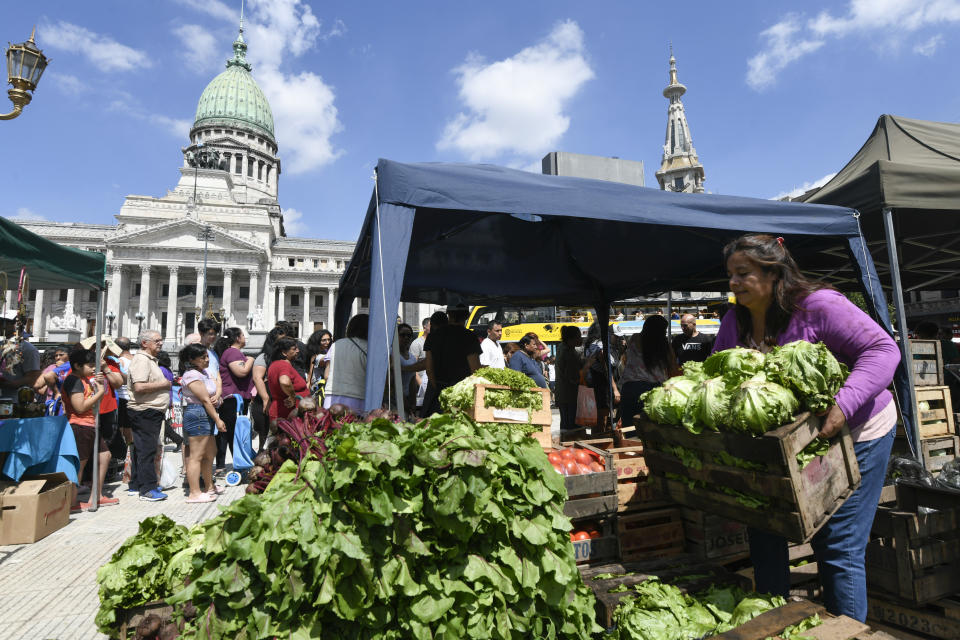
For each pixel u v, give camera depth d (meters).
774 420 1.90
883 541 2.74
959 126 5.71
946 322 28.22
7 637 3.14
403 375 7.61
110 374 6.44
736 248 2.43
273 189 101.62
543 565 1.78
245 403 7.93
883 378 2.09
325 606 1.56
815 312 2.27
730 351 2.30
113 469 7.98
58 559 4.45
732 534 2.94
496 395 2.96
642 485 2.96
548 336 17.73
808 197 6.10
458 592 1.64
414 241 5.26
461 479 1.67
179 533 2.84
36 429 5.24
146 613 2.47
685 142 95.38
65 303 67.50
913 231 6.03
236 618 1.61
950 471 3.06
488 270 6.48
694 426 2.21
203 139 96.44
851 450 2.10
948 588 2.57
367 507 1.57
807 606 1.96
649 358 5.51
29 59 5.98
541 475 1.93
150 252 67.50
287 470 1.86
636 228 5.54
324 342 7.10
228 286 69.62
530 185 3.51
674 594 2.30
